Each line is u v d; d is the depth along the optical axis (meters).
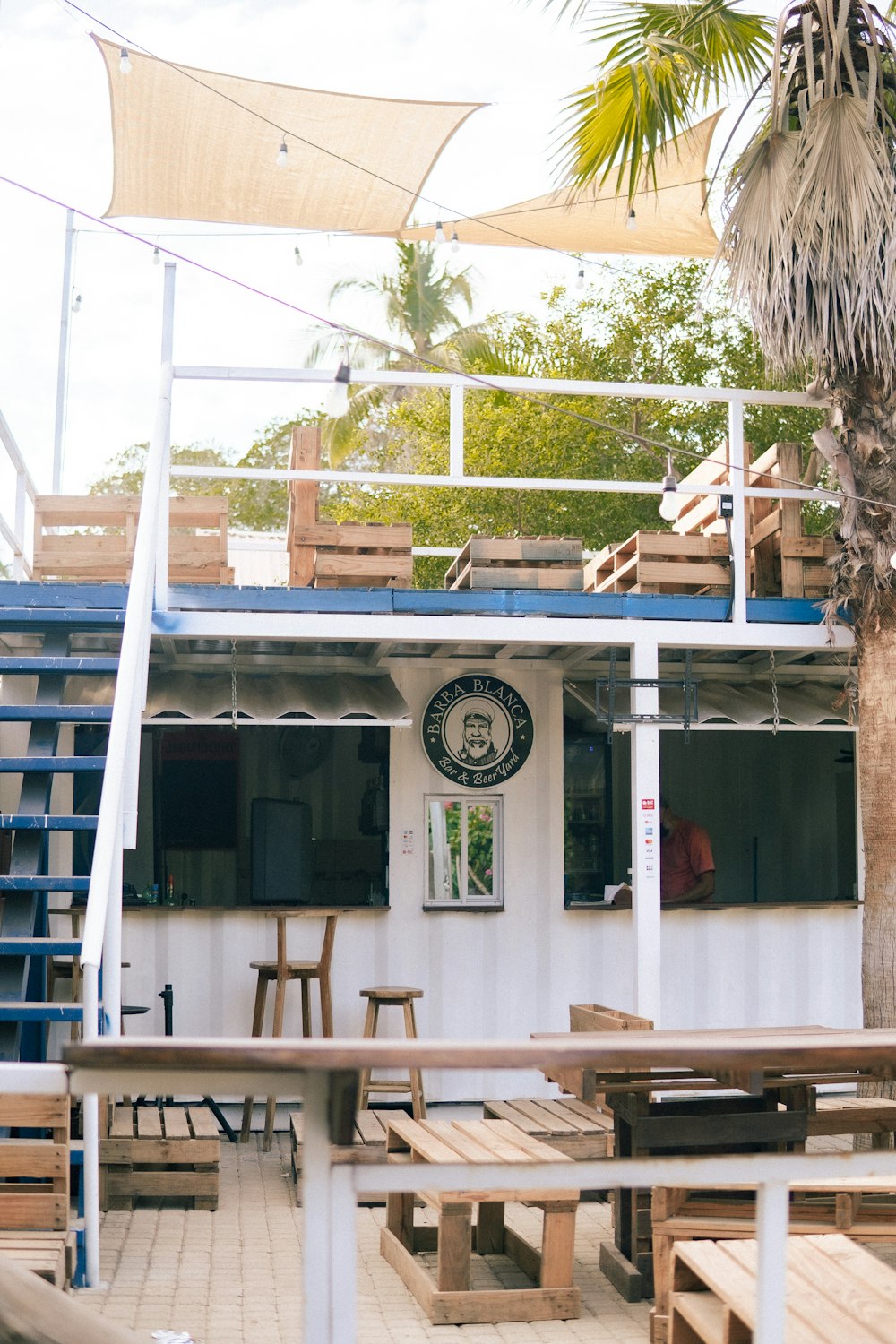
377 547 9.05
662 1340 5.42
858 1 8.70
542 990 10.36
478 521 22.38
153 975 9.88
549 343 22.92
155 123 10.40
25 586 7.96
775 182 8.56
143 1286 6.14
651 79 9.32
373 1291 6.27
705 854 10.66
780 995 10.56
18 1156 5.74
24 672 7.35
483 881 10.46
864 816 8.56
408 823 10.41
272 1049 2.24
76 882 6.48
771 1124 5.90
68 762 6.87
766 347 8.83
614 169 10.96
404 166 10.82
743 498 9.14
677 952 10.48
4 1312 3.47
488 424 22.61
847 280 8.38
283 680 10.12
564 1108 8.05
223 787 10.48
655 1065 2.36
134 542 8.90
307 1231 2.33
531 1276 6.28
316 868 10.36
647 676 8.97
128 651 6.93
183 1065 2.23
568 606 8.97
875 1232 5.50
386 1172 2.36
